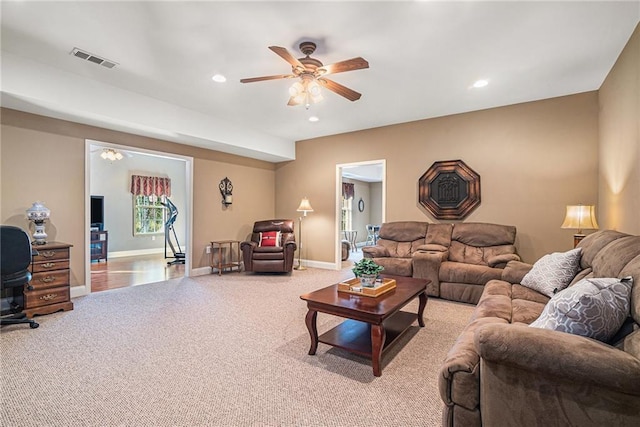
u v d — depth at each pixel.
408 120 5.18
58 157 3.94
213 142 5.16
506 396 1.24
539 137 4.22
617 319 1.27
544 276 2.56
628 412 1.05
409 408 1.79
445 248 4.39
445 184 4.88
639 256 1.48
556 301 1.39
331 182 6.18
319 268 6.30
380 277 3.17
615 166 3.18
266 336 2.80
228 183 6.08
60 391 1.94
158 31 2.65
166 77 3.58
